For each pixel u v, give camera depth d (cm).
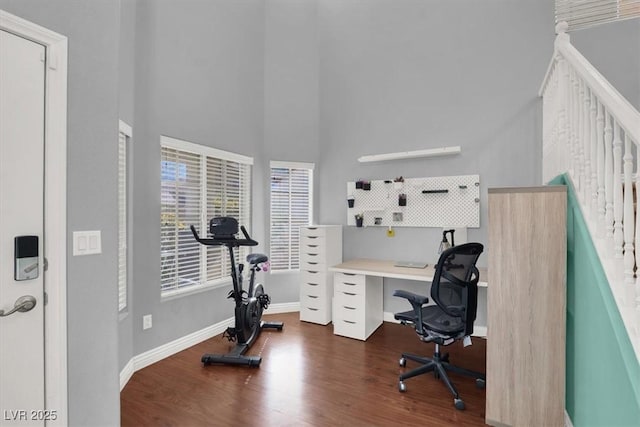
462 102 333
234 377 237
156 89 270
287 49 403
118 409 156
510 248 180
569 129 185
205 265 319
